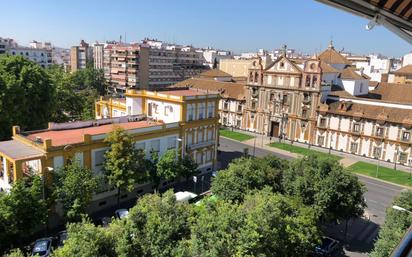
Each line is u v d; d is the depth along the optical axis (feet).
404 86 273.33
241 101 298.56
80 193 114.01
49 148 119.75
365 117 230.07
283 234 80.38
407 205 94.73
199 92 196.34
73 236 71.05
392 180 193.57
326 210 112.88
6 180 122.21
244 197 98.68
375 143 229.66
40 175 114.21
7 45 565.12
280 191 118.42
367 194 172.04
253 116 292.81
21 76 187.21
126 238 73.41
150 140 156.15
